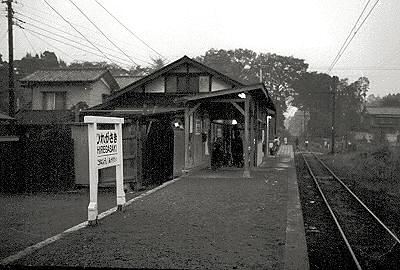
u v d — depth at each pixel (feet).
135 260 17.48
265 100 65.87
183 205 30.40
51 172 41.09
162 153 51.19
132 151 43.29
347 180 62.49
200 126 58.65
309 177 66.59
